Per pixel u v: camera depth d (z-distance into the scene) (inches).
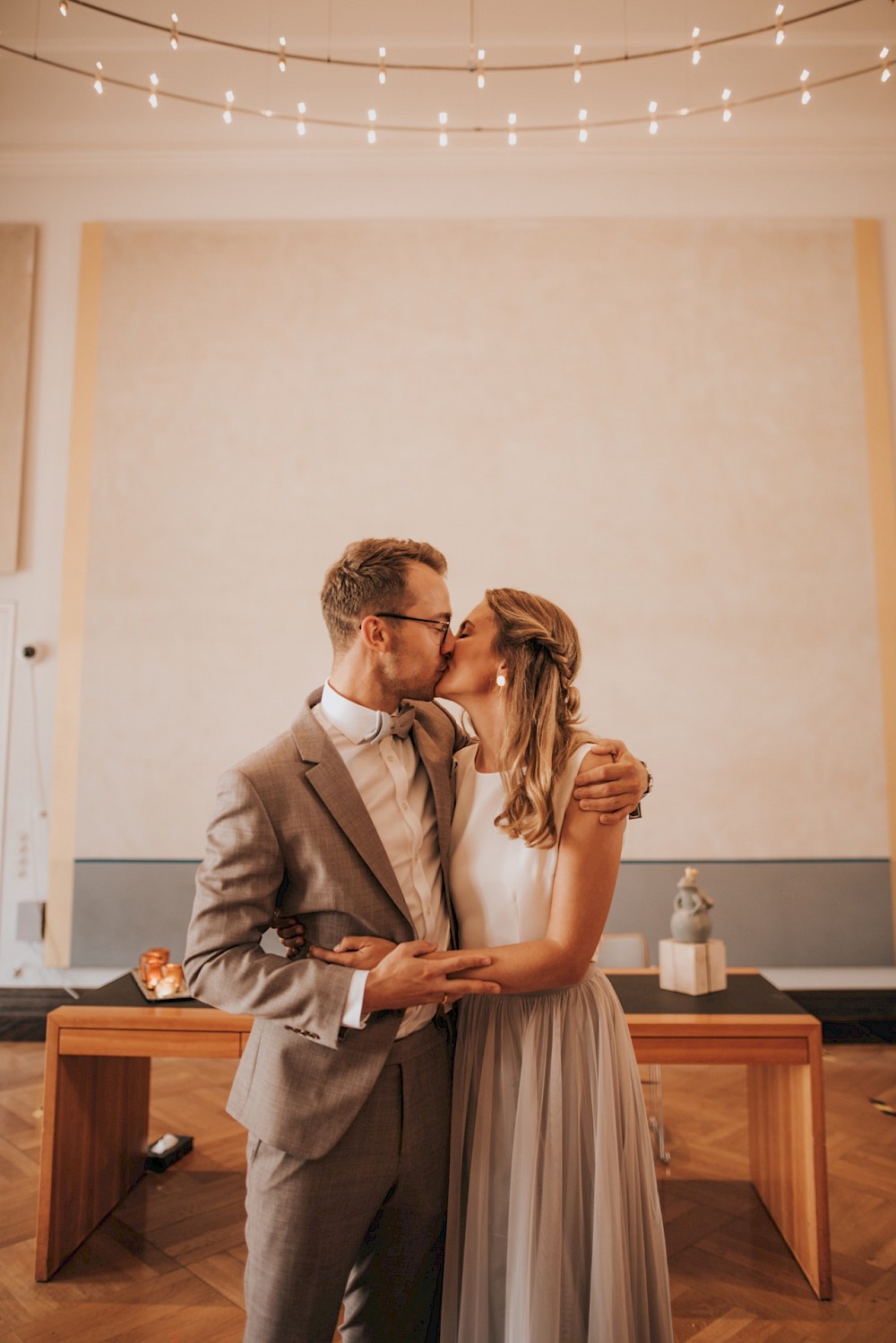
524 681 57.1
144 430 195.9
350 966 51.9
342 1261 53.0
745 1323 85.0
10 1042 178.7
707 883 183.9
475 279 199.3
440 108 190.5
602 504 193.6
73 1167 98.0
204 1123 133.9
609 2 165.3
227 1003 52.1
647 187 201.6
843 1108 140.9
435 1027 59.3
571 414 195.6
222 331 198.2
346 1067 52.2
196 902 54.6
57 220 202.5
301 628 191.3
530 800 55.6
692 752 188.1
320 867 54.0
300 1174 51.8
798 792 186.7
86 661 190.7
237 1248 98.7
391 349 197.8
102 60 178.2
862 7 165.2
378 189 202.5
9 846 187.3
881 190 200.8
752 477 193.6
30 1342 82.0
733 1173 118.0
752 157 200.1
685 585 191.6
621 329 197.5
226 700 189.9
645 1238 58.3
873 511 192.4
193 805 187.3
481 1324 54.2
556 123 194.5
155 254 200.1
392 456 195.3
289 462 195.3
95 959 182.9
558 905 55.5
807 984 182.2
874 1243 99.3
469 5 165.8
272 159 201.9
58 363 198.7
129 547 193.5
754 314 197.3
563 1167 56.4
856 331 196.4
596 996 60.1
